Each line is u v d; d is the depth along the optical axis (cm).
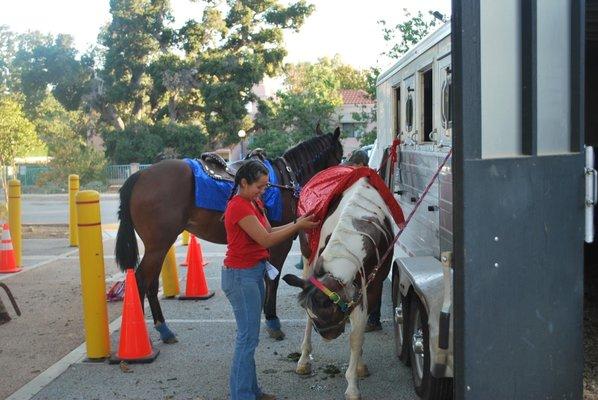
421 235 611
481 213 267
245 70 3372
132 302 572
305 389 501
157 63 3341
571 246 284
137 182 604
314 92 3722
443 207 510
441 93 527
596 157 786
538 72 276
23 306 785
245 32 3547
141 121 3397
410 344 499
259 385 509
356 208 459
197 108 3653
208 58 3384
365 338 631
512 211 271
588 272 773
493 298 270
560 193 281
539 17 274
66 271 1005
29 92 4212
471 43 263
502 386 273
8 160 2880
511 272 272
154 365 565
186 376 538
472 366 268
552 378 282
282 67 3684
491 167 267
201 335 653
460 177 264
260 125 3538
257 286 444
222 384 518
